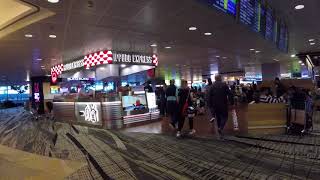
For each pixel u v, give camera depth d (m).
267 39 7.90
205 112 8.36
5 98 35.72
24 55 10.68
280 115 7.05
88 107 10.20
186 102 6.89
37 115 15.89
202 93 10.58
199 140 6.33
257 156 4.78
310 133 6.79
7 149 6.35
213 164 4.40
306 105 6.70
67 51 10.01
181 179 3.77
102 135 7.84
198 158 4.79
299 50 13.88
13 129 10.73
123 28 6.97
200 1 4.88
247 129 7.00
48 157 5.37
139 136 7.27
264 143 5.77
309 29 9.68
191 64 16.09
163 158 4.91
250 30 7.13
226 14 5.76
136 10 5.55
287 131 6.94
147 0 4.98
